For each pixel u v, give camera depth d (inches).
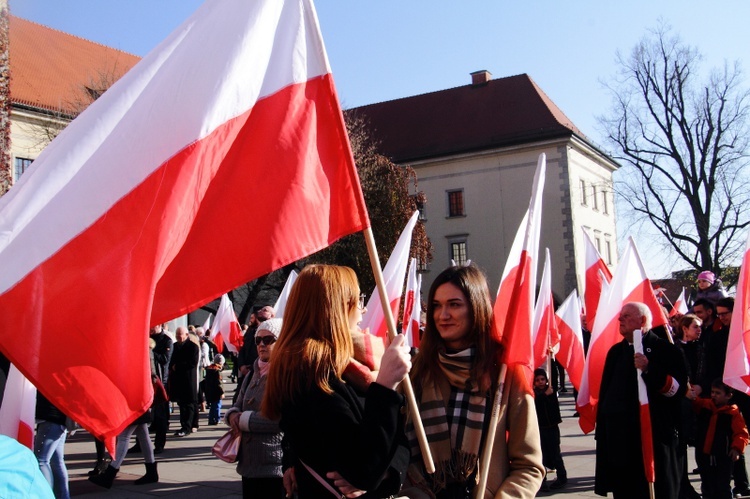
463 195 1818.4
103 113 116.6
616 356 234.2
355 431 107.5
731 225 1353.3
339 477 106.3
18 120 1338.6
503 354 128.7
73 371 106.8
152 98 117.8
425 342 130.6
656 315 279.0
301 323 115.0
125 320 108.7
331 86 126.6
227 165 121.0
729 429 278.4
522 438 124.8
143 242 111.3
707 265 1362.0
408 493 120.7
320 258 1230.3
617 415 226.5
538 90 1863.9
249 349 432.1
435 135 1899.6
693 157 1371.8
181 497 327.9
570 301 421.7
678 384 221.5
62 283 108.4
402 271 299.3
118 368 107.8
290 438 112.6
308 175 122.6
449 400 125.5
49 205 110.9
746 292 247.0
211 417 591.2
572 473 358.0
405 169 1339.8
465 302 128.0
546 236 1717.5
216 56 120.7
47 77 1531.7
